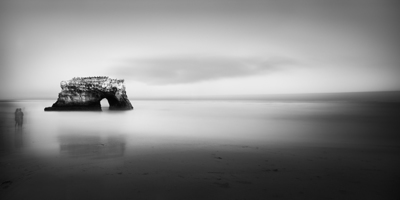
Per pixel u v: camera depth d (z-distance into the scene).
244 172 6.36
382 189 5.21
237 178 5.84
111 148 9.88
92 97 38.81
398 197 4.77
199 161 7.58
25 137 12.83
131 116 29.81
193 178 5.80
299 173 6.32
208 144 11.12
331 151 9.45
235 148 10.05
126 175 6.00
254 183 5.48
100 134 14.51
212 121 24.41
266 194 4.83
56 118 25.67
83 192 4.86
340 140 12.70
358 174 6.28
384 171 6.58
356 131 16.55
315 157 8.31
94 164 7.09
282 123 22.34
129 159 7.82
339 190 5.12
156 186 5.21
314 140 12.66
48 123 20.59
